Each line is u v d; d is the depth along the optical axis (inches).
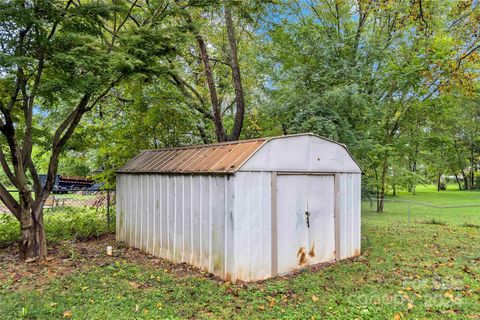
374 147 426.0
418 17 357.4
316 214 228.2
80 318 135.7
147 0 295.9
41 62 205.2
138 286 173.8
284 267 205.6
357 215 260.7
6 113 206.5
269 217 198.2
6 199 223.8
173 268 211.3
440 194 1023.0
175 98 360.5
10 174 225.9
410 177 567.2
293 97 352.8
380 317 141.3
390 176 567.8
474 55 325.7
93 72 227.0
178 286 175.0
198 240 207.8
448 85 370.3
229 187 184.2
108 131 366.9
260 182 194.2
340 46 367.6
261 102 427.2
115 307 146.7
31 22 183.5
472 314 145.6
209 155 221.0
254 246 189.6
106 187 339.3
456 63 349.1
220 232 190.2
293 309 149.0
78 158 421.4
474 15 322.0
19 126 273.4
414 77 401.4
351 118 364.5
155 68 243.9
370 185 506.0
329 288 177.6
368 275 202.1
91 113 395.2
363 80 382.0
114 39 253.6
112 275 191.6
